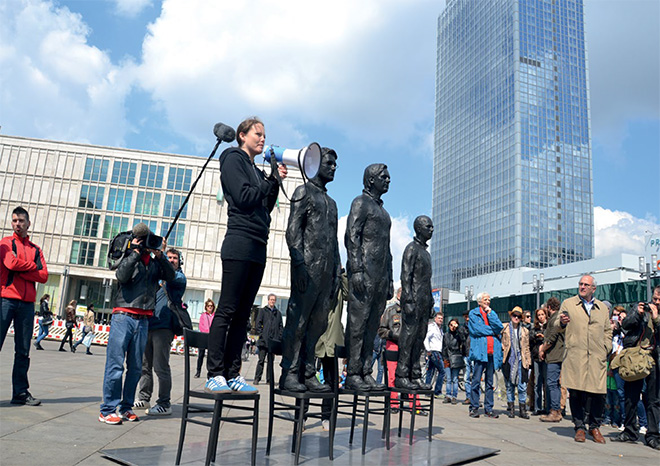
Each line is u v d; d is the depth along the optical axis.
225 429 6.12
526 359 9.65
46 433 4.83
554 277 64.56
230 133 4.70
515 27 109.31
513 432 7.68
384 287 5.62
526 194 102.56
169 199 65.31
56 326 28.42
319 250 4.75
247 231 4.05
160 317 6.72
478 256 111.12
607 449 6.73
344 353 5.61
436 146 133.62
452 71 130.25
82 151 65.12
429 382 12.08
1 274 6.18
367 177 5.91
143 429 5.54
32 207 63.25
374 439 5.97
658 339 7.18
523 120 105.50
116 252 5.93
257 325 12.80
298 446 4.22
